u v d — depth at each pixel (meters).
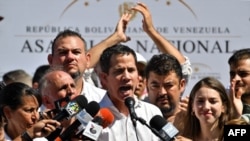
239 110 13.02
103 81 12.25
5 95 11.72
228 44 16.66
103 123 11.50
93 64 13.97
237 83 13.60
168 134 11.28
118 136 11.95
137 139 11.57
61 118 11.14
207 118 12.28
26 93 11.70
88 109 11.26
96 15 16.55
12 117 11.69
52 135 11.14
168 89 12.95
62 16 16.59
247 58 13.62
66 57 12.92
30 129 10.99
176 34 16.59
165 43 14.43
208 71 16.58
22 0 16.59
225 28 16.67
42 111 12.10
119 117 12.02
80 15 16.56
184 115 12.66
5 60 16.53
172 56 13.15
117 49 12.15
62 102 11.78
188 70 14.32
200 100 12.33
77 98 11.23
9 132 11.70
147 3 16.55
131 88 12.08
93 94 12.96
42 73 14.82
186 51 16.58
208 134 12.34
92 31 16.55
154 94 12.99
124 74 12.04
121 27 14.19
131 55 12.13
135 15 16.42
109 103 12.11
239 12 16.69
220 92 12.33
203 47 16.61
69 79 12.05
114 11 16.53
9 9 16.58
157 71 12.96
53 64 13.02
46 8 16.59
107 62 12.12
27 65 16.58
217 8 16.66
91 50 14.00
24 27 16.58
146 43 16.39
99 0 16.55
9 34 16.56
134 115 11.46
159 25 16.58
